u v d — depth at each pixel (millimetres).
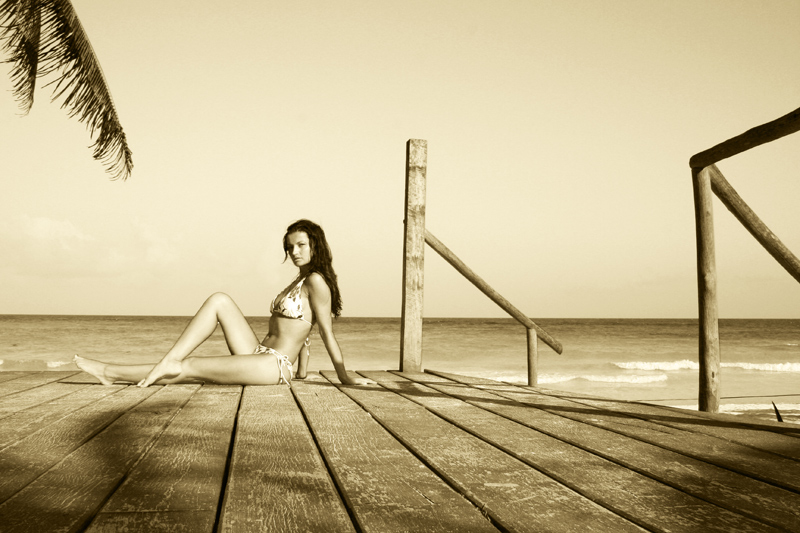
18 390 3543
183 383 3922
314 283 3908
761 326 71938
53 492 1428
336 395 3436
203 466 1710
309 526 1217
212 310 3877
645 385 18375
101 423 2387
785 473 1726
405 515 1310
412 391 3766
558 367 22734
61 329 43250
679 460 1900
